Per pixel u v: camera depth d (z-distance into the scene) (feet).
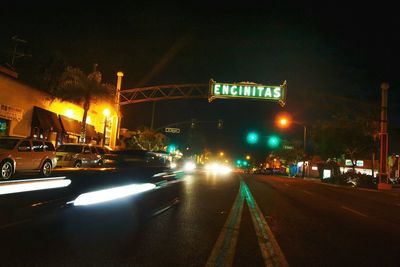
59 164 92.07
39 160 67.92
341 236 33.01
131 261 21.58
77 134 139.03
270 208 49.21
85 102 126.11
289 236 31.45
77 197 44.37
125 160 101.96
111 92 131.44
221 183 94.43
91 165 98.02
